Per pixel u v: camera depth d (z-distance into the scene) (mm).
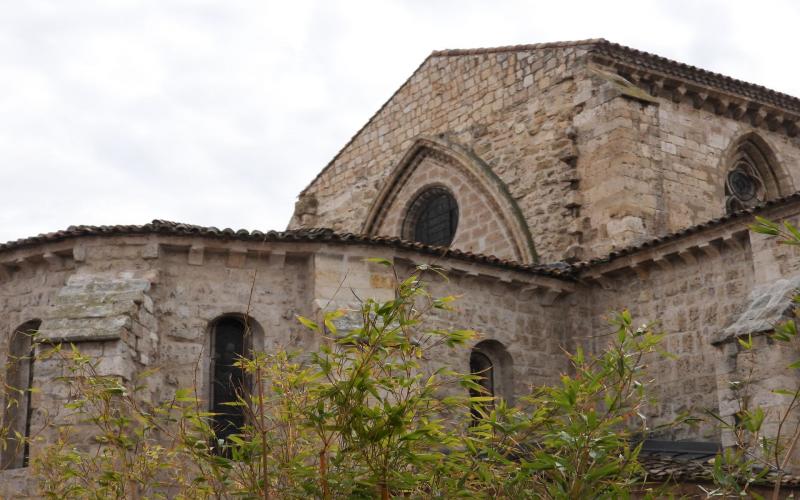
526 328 24000
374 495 11414
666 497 16062
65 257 21438
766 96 30109
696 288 22609
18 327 21562
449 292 23062
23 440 16953
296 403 11844
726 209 29359
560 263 25516
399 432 11133
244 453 11875
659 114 28125
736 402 19000
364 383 11117
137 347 20062
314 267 21453
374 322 11469
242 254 21453
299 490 11586
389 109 34406
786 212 20656
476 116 31344
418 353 11914
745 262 21719
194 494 12938
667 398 22766
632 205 26766
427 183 32438
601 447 11133
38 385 19484
